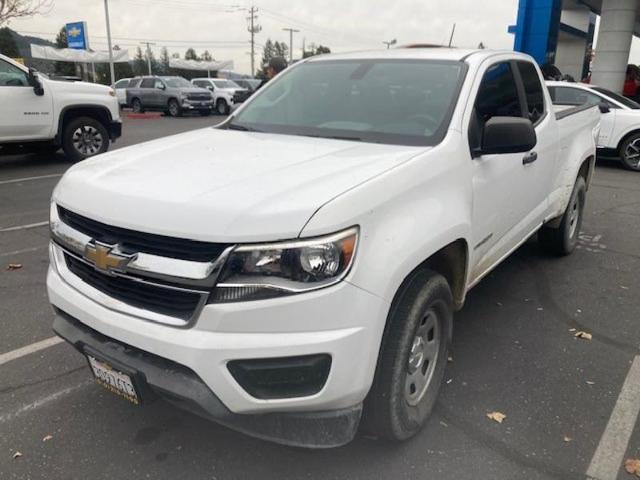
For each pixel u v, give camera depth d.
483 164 3.19
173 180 2.43
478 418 3.02
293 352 2.10
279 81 4.04
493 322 4.18
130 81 28.91
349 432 2.29
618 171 11.12
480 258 3.43
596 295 4.73
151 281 2.21
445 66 3.50
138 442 2.81
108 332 2.34
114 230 2.33
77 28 33.66
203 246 2.12
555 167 4.66
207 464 2.66
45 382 3.32
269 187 2.28
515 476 2.60
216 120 24.06
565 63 25.28
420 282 2.59
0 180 9.05
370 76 3.64
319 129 3.36
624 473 2.63
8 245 5.78
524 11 16.44
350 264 2.15
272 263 2.07
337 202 2.16
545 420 3.01
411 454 2.73
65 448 2.76
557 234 5.34
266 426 2.25
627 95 19.17
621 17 17.31
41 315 4.18
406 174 2.53
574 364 3.60
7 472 2.59
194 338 2.12
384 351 2.44
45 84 10.01
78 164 2.94
